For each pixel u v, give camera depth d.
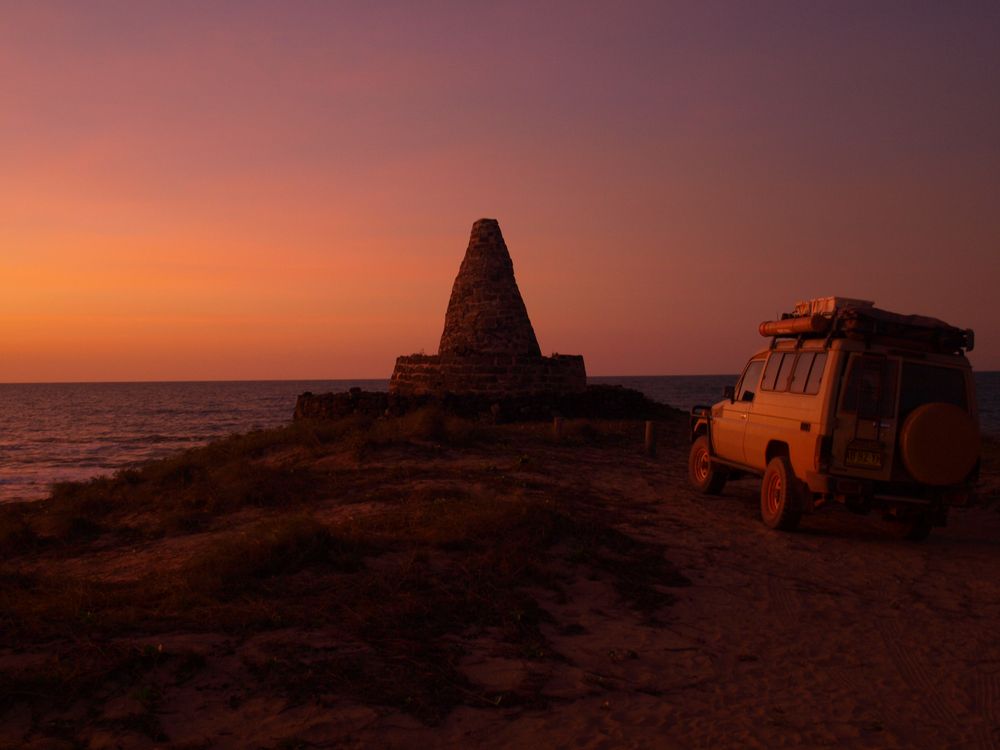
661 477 16.50
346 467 16.08
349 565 7.65
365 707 4.89
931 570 9.48
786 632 7.03
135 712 4.62
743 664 6.23
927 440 9.86
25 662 5.10
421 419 19.52
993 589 8.70
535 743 4.71
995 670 6.28
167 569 9.08
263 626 6.01
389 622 6.23
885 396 10.19
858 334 10.37
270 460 18.00
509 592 7.24
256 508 13.07
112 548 11.38
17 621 5.83
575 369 28.34
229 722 4.62
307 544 8.02
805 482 10.77
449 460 16.70
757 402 12.55
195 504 13.77
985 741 5.05
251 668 5.25
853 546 10.66
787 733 5.04
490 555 8.17
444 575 7.58
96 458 42.16
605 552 9.11
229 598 6.73
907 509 10.50
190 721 4.61
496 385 26.25
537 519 9.33
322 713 4.77
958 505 10.16
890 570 9.41
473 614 6.67
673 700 5.47
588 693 5.46
